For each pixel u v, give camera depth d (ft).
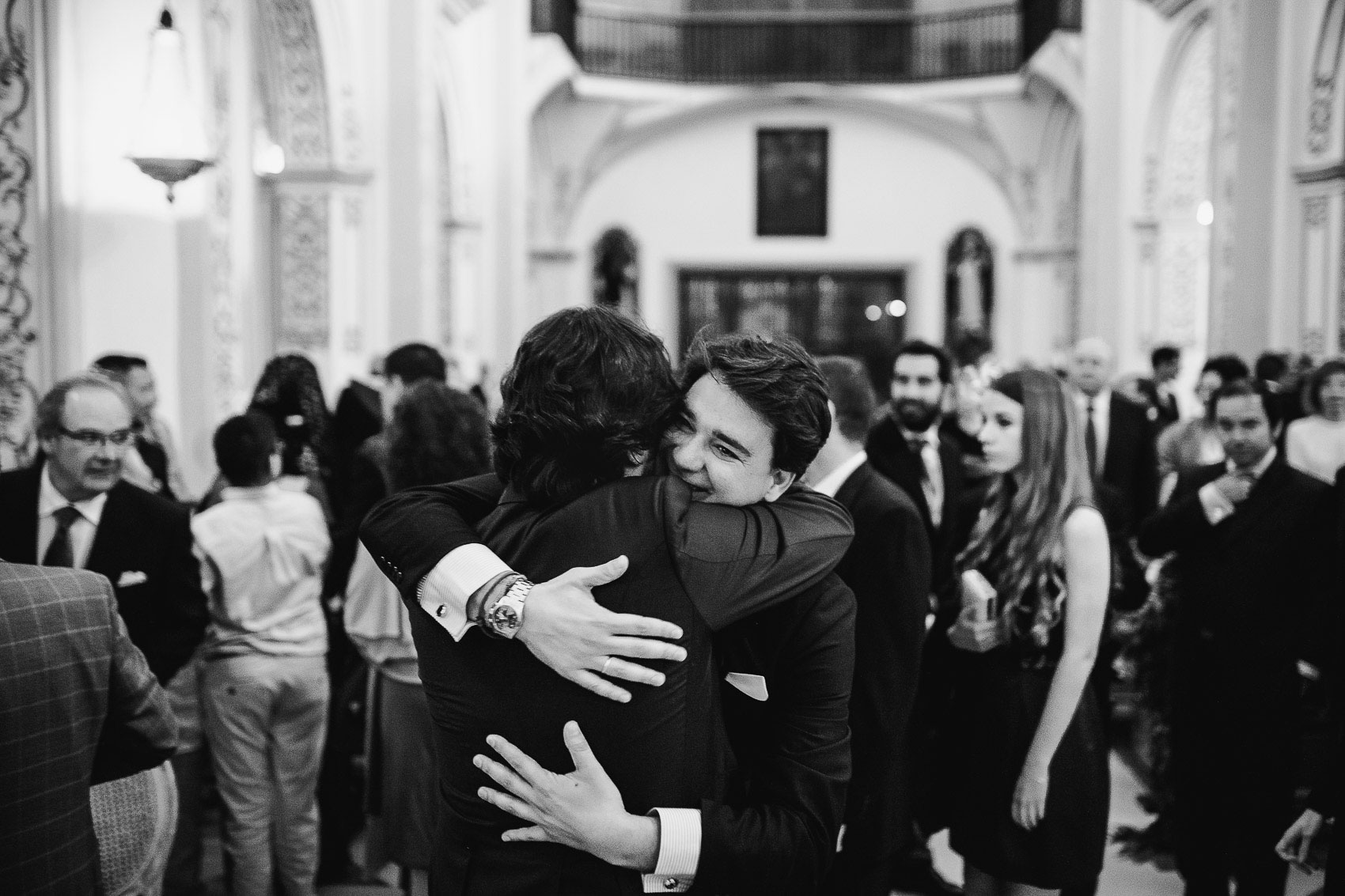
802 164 71.61
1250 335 30.83
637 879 5.45
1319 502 12.38
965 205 71.00
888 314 73.72
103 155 18.62
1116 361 47.60
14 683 6.35
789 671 5.90
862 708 10.13
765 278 73.82
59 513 11.43
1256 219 30.71
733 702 6.12
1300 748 12.89
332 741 16.03
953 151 71.10
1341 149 28.78
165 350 19.27
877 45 69.36
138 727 7.18
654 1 73.77
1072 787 10.23
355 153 35.55
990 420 10.52
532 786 5.29
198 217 19.86
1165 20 43.98
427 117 37.88
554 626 5.22
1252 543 12.80
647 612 5.39
